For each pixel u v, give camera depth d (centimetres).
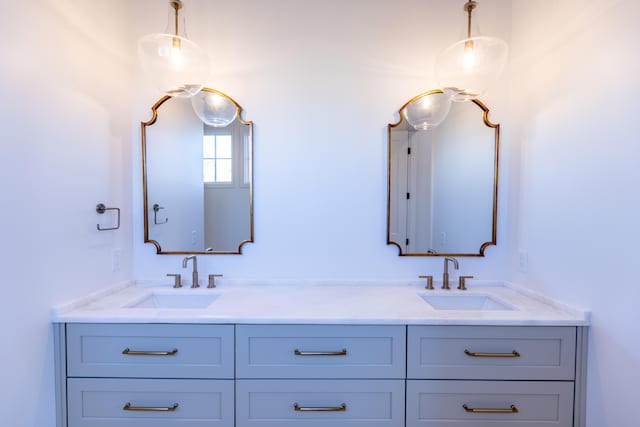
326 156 176
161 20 174
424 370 127
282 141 176
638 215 103
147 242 177
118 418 128
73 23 133
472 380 127
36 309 117
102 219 152
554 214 141
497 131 174
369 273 178
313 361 127
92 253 146
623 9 107
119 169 165
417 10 174
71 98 132
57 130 125
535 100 153
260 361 127
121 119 166
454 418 128
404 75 175
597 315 119
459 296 166
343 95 175
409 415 128
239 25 174
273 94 175
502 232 177
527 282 159
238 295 159
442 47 174
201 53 145
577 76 128
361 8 173
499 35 173
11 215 107
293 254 178
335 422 128
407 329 126
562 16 135
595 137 119
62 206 129
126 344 126
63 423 127
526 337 125
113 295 157
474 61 138
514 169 170
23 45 111
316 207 177
